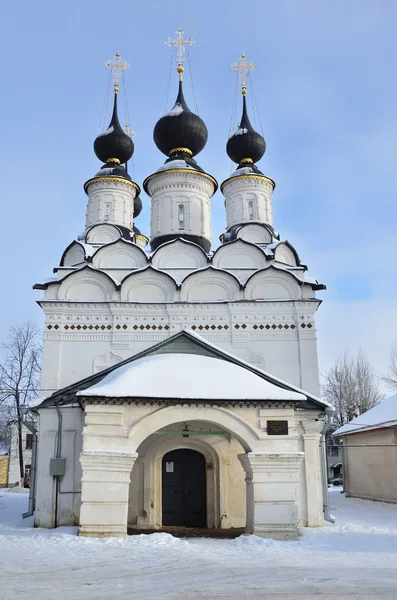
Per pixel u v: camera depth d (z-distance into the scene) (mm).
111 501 10859
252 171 25172
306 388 18203
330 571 7625
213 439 13914
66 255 22656
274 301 18969
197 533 12352
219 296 19531
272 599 5992
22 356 32906
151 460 13828
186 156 25500
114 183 24625
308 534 11531
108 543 9984
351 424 22703
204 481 14023
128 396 11211
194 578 7094
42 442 13359
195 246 21375
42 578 7070
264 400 11586
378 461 20984
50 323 18484
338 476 41531
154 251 21469
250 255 21359
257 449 11500
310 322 18875
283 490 11281
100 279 19391
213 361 12570
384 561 8547
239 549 9672
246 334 18719
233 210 24812
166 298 19375
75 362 18203
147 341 18562
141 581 6898
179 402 11422
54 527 12711
